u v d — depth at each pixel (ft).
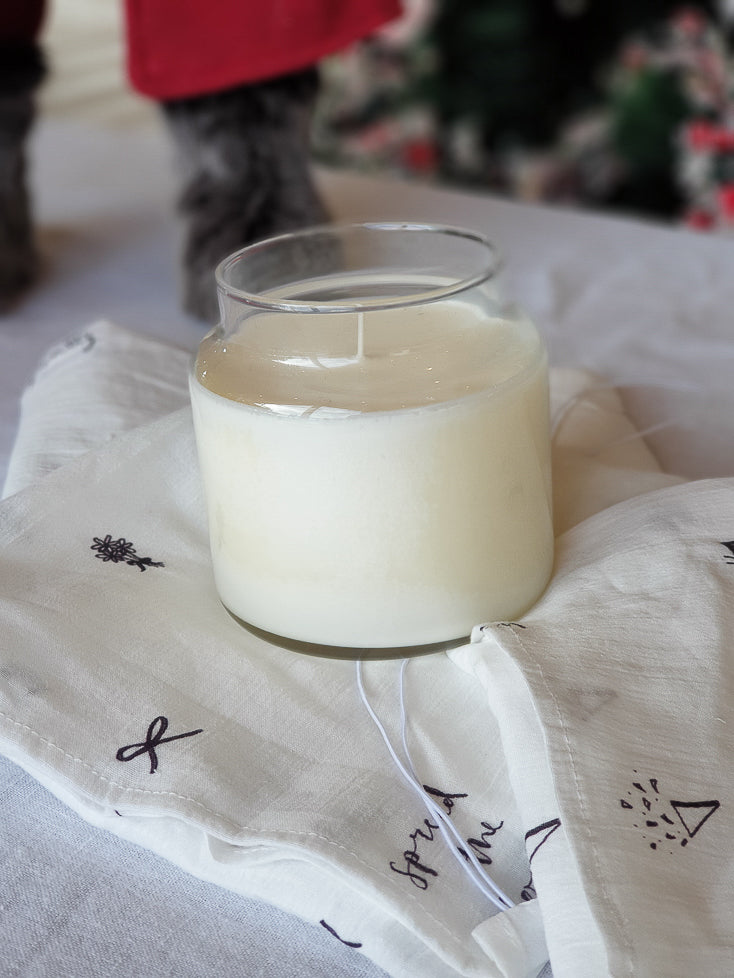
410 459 1.04
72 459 1.38
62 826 1.06
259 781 1.00
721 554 1.13
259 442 1.05
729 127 5.94
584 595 1.11
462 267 1.22
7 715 1.03
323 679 1.13
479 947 0.89
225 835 0.94
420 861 0.94
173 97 2.42
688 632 1.05
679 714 0.98
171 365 1.66
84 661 1.10
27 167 2.75
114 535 1.30
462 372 1.06
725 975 0.82
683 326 2.33
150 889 0.99
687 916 0.84
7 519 1.27
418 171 6.93
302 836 0.93
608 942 0.81
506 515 1.10
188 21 2.32
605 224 3.05
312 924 0.95
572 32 6.27
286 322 1.08
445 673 1.13
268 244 1.23
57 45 8.62
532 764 0.95
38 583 1.20
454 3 6.42
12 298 2.66
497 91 6.54
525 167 6.65
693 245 2.85
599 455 1.56
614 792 0.91
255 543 1.11
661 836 0.89
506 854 0.97
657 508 1.21
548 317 2.42
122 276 2.82
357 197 3.34
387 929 0.91
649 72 6.07
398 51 6.65
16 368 2.26
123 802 0.97
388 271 1.24
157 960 0.93
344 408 1.03
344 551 1.07
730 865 0.88
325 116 6.91
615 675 1.00
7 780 1.11
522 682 1.01
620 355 2.18
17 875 1.00
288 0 2.30
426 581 1.09
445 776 1.02
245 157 2.48
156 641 1.15
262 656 1.16
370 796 0.99
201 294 2.47
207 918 0.96
